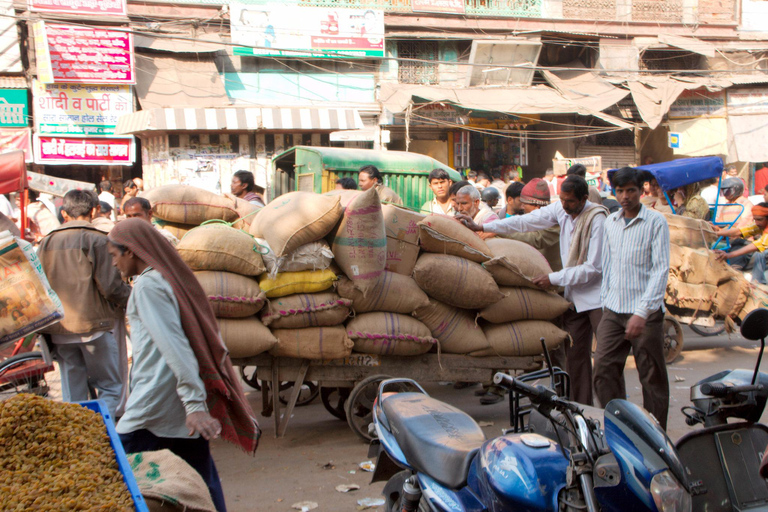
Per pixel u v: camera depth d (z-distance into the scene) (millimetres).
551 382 2469
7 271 4062
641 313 4082
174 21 16438
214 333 2881
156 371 2828
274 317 4504
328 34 17203
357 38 17391
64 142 15461
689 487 2094
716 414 3168
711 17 20594
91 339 4629
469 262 4922
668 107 17625
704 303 7117
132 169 16672
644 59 20375
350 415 4770
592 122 19562
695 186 9078
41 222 10836
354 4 17938
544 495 2223
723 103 19812
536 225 5289
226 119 14820
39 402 2203
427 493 2727
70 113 15422
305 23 17016
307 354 4629
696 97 19750
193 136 15469
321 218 4535
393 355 4902
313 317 4570
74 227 4641
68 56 15109
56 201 11695
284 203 4750
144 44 15953
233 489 4074
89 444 2201
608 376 4422
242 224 5547
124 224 2785
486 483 2391
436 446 2748
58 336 4605
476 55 18391
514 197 6449
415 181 9250
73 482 2016
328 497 3949
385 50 18031
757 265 9281
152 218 5773
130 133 14984
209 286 4379
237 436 3023
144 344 2818
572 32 18781
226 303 4379
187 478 2434
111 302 4746
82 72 15242
